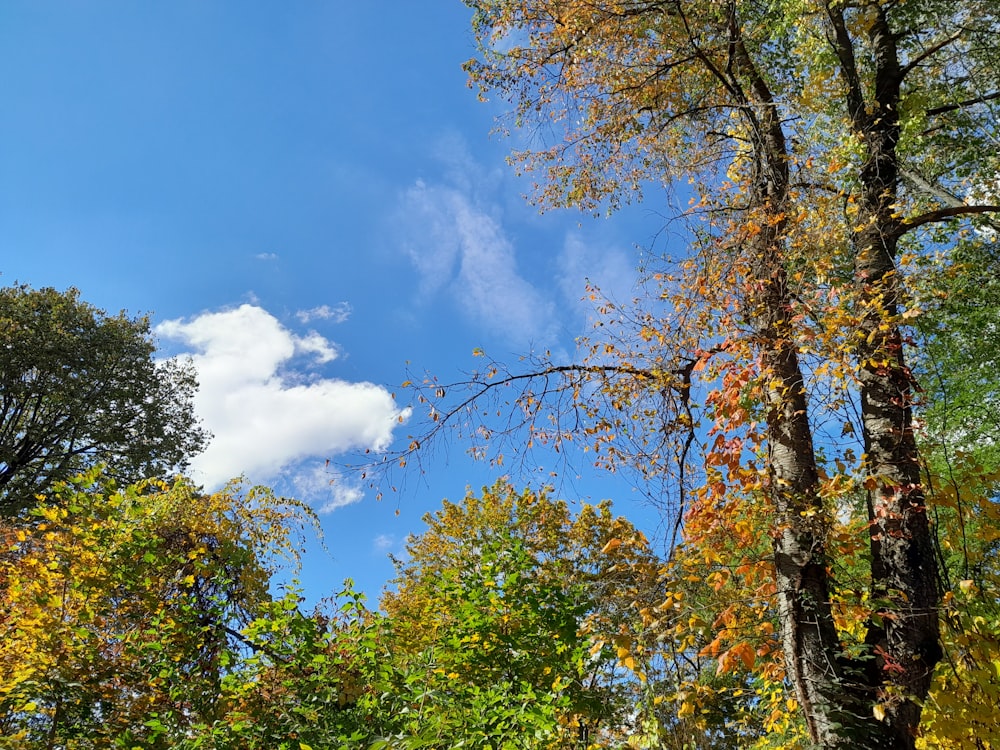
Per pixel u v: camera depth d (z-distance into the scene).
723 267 5.68
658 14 7.36
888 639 4.57
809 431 5.20
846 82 6.94
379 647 6.31
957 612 4.45
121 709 6.43
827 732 4.27
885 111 7.14
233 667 6.24
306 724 5.58
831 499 4.82
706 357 5.41
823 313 5.14
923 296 5.55
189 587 7.35
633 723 6.12
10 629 6.39
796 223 5.56
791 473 5.05
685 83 7.64
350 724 5.55
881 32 7.62
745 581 4.93
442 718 5.07
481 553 7.29
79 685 6.11
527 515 11.85
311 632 5.98
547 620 6.62
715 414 4.96
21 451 17.80
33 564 6.50
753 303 5.48
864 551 5.59
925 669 4.41
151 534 7.17
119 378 19.53
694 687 4.71
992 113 8.34
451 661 6.63
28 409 18.19
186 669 6.58
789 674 4.67
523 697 5.46
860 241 5.86
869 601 4.53
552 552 11.33
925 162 9.18
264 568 7.89
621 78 7.41
